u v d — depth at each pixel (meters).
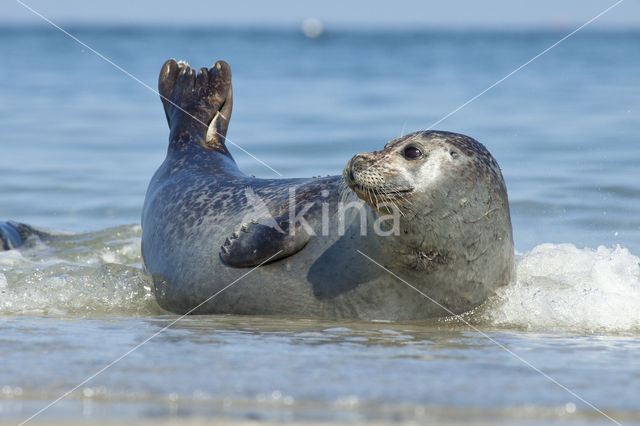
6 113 64.06
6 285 21.16
